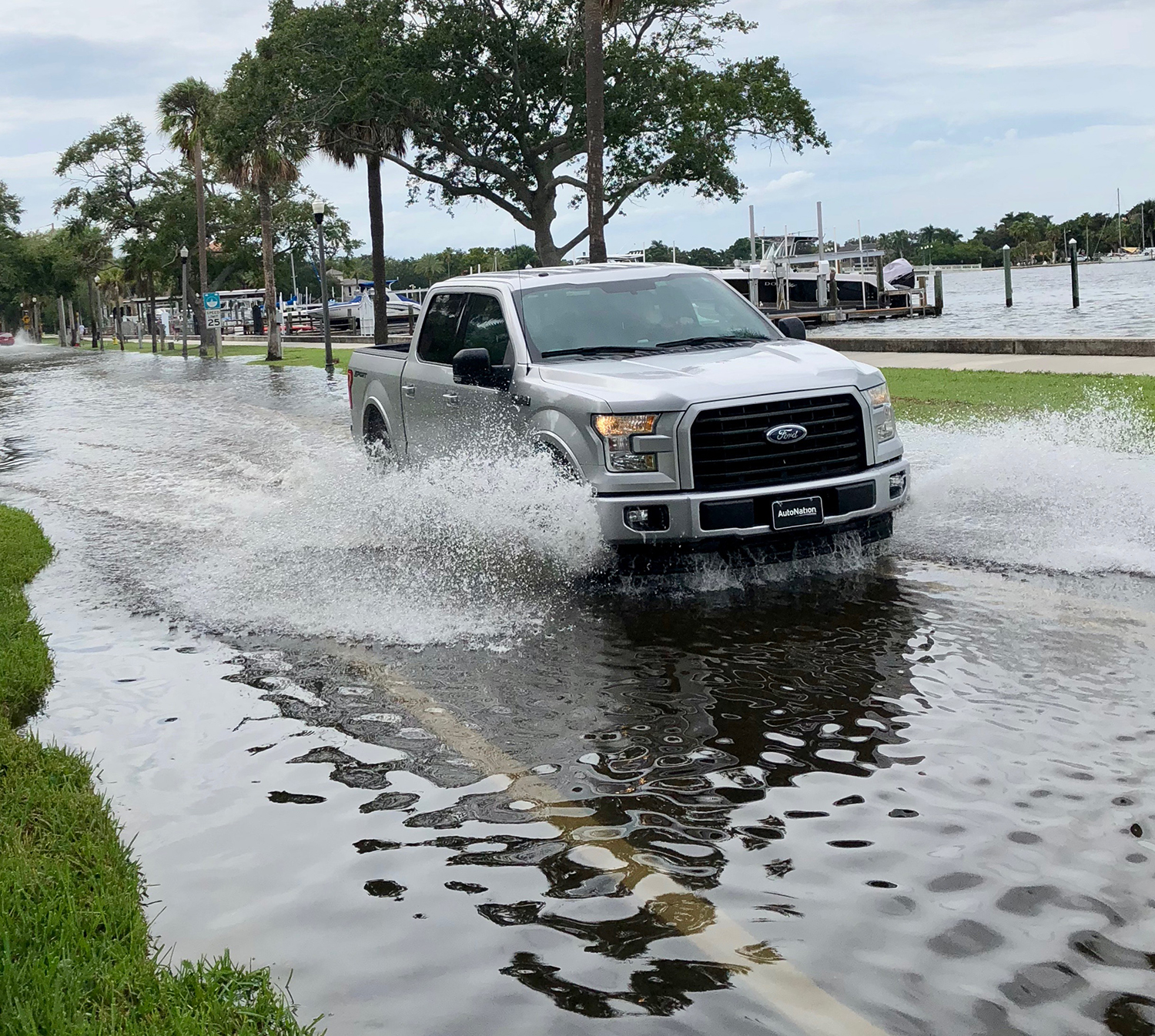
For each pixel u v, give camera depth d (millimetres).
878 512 7035
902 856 3484
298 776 4355
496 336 8078
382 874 3531
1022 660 5289
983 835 3588
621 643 5906
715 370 7020
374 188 35250
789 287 60219
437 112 34406
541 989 2873
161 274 88750
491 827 3838
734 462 6699
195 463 14000
